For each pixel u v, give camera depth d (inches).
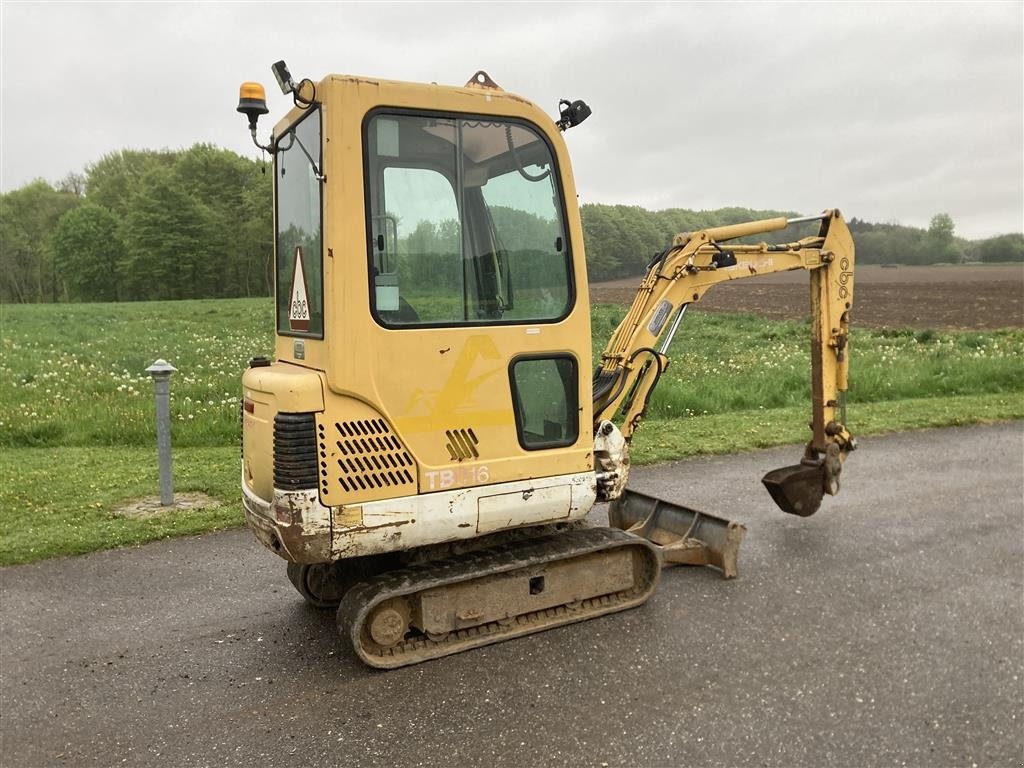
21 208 3444.9
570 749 135.4
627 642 174.9
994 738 138.6
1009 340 783.1
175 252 3046.3
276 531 152.5
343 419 151.3
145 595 201.2
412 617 168.2
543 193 169.8
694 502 280.7
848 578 211.0
